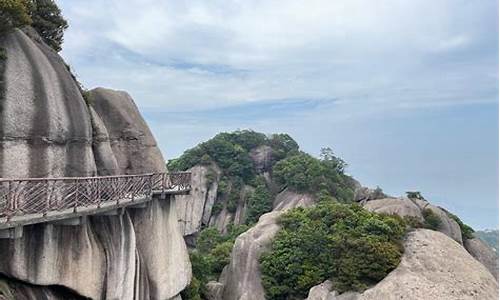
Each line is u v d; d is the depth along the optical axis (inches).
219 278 1846.7
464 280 1232.8
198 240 2989.7
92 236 882.8
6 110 802.8
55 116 878.4
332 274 1411.2
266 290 1549.0
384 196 2488.9
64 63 1043.9
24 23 828.6
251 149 4116.6
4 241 706.8
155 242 1119.0
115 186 878.4
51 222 738.2
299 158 3585.1
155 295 1093.8
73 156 930.7
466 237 1898.4
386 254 1305.4
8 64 832.3
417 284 1205.7
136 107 1315.2
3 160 784.3
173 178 1221.7
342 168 3853.3
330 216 1657.2
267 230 1754.4
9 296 684.7
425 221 1780.3
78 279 824.9
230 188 3663.9
